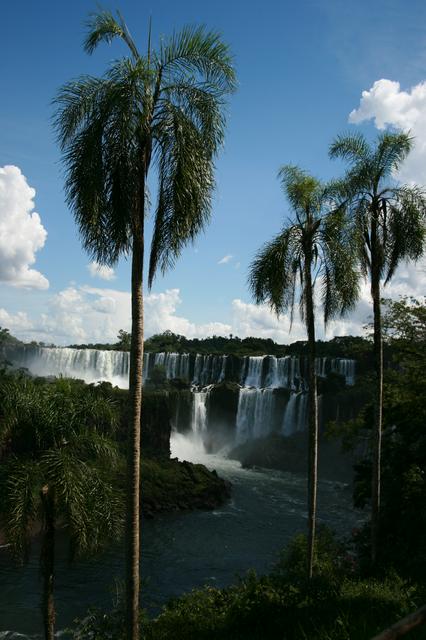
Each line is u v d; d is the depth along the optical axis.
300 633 11.62
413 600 12.80
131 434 11.77
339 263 16.81
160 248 12.05
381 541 22.75
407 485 22.62
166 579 31.83
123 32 11.42
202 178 11.70
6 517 13.15
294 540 23.94
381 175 18.75
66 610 26.17
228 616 14.44
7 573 29.88
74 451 14.73
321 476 68.94
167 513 47.34
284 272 17.25
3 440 13.98
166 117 11.59
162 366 91.00
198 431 82.69
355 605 12.94
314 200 17.48
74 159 11.22
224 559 35.97
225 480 60.88
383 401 25.53
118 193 11.44
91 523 13.86
